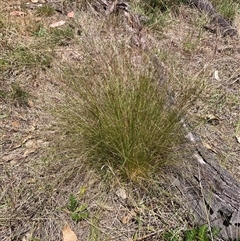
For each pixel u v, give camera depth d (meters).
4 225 0.78
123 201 0.82
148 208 0.81
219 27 1.38
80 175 0.85
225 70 1.21
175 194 0.81
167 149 0.82
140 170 0.82
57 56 1.18
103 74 0.87
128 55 0.92
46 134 0.92
